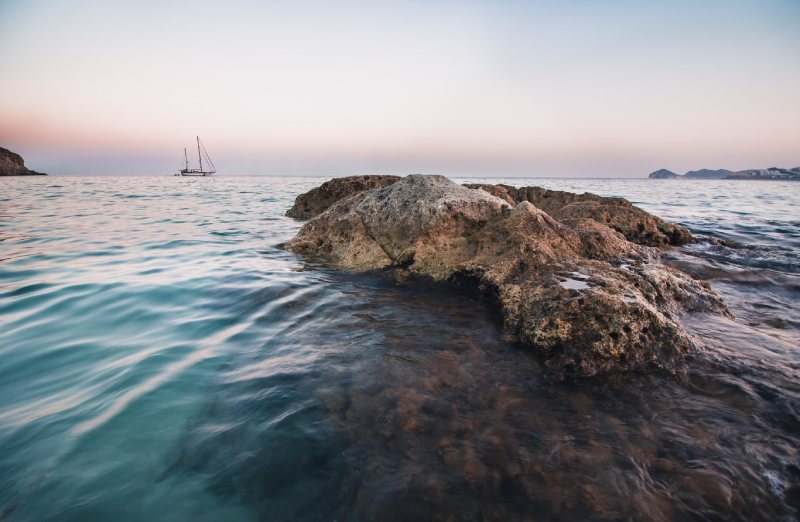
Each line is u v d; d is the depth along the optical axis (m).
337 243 10.05
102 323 5.75
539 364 4.53
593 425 3.44
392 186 10.24
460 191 9.31
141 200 30.02
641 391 3.97
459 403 3.77
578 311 4.86
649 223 13.09
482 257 7.64
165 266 9.13
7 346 4.97
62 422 3.47
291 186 66.44
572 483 2.81
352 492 2.78
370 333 5.44
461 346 5.02
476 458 3.05
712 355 4.57
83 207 23.16
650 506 2.63
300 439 3.28
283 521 2.59
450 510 2.62
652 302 5.55
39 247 11.06
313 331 5.51
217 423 3.49
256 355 4.78
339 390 3.98
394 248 8.90
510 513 2.59
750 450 3.13
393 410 3.65
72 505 2.65
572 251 7.79
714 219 20.20
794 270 9.57
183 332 5.47
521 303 5.72
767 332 5.56
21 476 2.86
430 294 7.19
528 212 7.90
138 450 3.16
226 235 14.01
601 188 71.44
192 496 2.76
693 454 3.08
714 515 2.57
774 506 2.64
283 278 8.15
